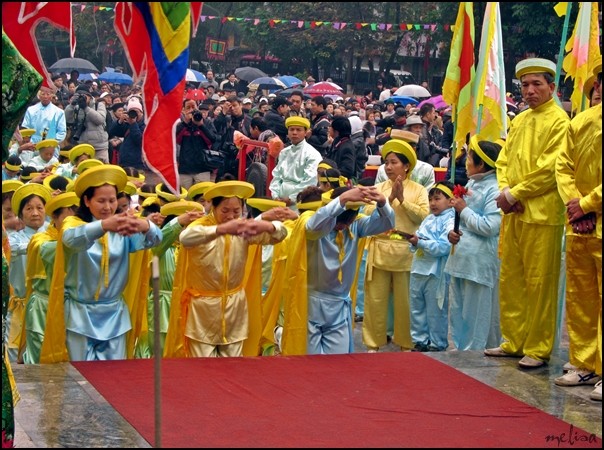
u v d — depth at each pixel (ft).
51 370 23.90
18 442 19.16
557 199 25.79
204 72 98.32
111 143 62.75
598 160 23.62
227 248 25.66
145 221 23.85
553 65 26.11
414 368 25.41
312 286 26.94
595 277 24.31
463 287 30.55
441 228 32.24
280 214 25.77
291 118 42.50
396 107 66.03
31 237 26.89
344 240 26.96
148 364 24.64
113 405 21.33
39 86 19.51
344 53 91.20
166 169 19.75
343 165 44.57
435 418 21.18
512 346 26.99
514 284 26.86
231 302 26.09
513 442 19.76
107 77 95.40
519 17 65.00
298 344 26.58
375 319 32.94
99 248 24.79
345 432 19.89
